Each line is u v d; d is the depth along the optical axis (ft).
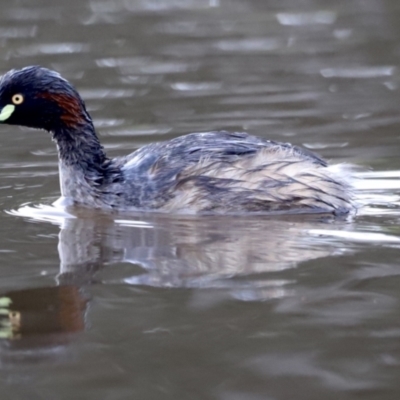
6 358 29.55
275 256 37.45
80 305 32.96
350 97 67.10
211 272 35.91
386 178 49.19
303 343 30.07
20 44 83.76
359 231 40.55
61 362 29.22
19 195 47.80
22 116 45.93
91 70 75.92
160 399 26.99
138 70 75.92
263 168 43.32
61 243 39.78
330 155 53.42
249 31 89.56
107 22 92.63
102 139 57.98
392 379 27.78
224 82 71.97
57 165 53.52
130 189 44.70
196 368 28.76
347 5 98.99
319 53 80.59
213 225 41.88
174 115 63.05
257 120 61.62
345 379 27.89
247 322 31.45
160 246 39.04
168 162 44.42
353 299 33.01
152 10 99.14
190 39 86.84
